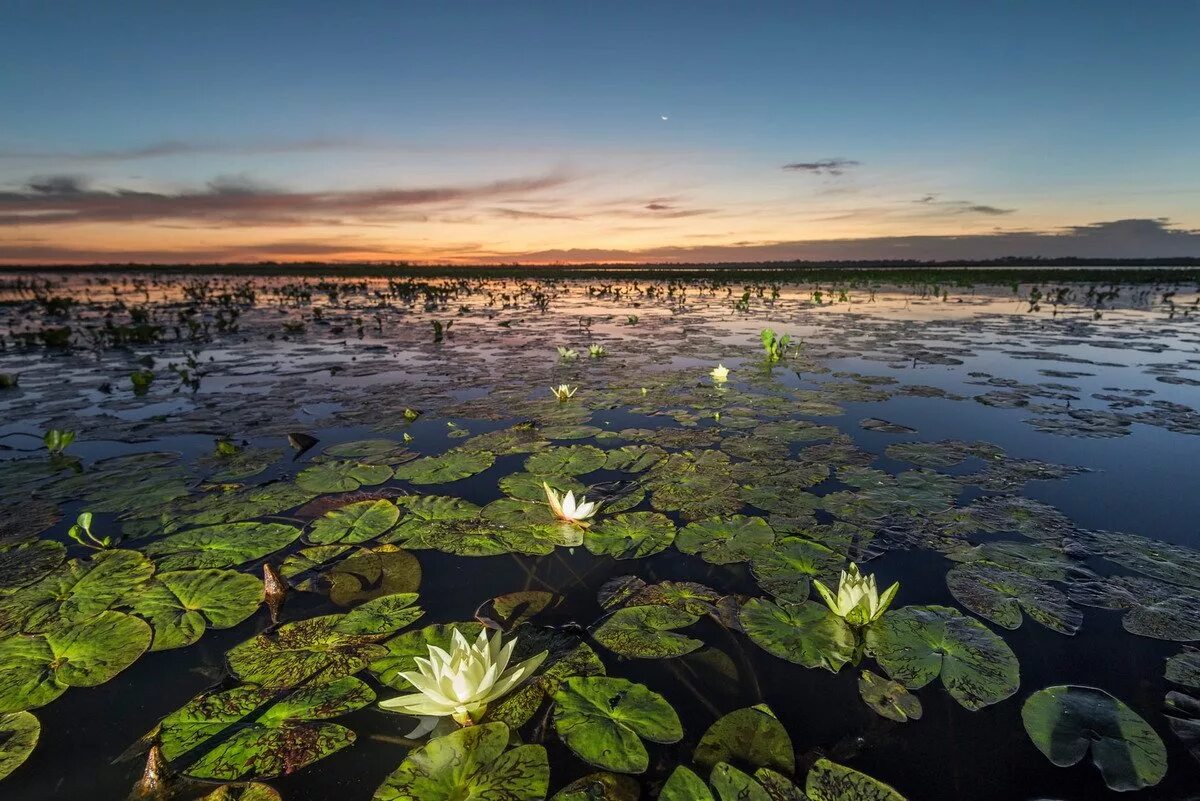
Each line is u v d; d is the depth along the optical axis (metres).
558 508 3.50
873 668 2.28
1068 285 27.58
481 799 1.72
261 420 5.75
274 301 21.94
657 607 2.67
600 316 16.39
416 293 24.41
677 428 5.39
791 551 3.14
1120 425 5.34
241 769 1.84
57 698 2.13
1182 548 3.11
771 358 8.68
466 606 2.69
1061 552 3.08
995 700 2.11
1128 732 1.95
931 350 9.84
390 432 5.36
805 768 1.83
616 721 2.02
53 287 30.00
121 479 4.16
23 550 3.13
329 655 2.35
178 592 2.76
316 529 3.40
